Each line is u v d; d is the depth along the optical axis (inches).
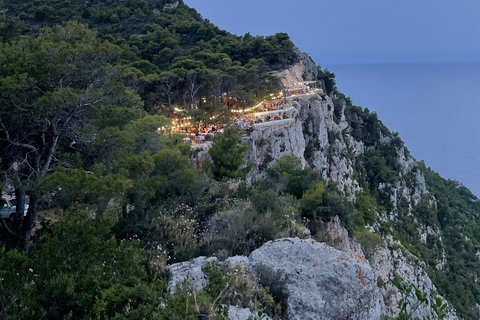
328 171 2839.6
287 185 1418.6
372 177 4005.9
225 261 637.3
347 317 569.0
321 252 663.8
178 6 4847.4
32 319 430.3
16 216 783.1
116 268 532.1
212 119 1903.3
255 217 850.8
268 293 580.4
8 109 710.5
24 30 3026.6
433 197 4761.3
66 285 457.1
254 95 2472.9
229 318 458.3
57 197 737.0
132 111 960.9
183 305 422.0
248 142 1839.3
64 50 745.0
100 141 809.5
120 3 4621.1
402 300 278.4
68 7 4485.7
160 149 1003.3
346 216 1385.3
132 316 406.3
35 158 753.0
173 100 2208.4
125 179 735.1
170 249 713.6
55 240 518.3
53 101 673.0
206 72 2266.2
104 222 602.2
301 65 3705.7
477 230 4709.6
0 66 749.9
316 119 2822.3
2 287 457.7
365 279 635.5
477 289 3405.5
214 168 1202.0
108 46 824.3
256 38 3599.9
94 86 839.1
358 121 4552.2
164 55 2792.8
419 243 3494.1
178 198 927.7
